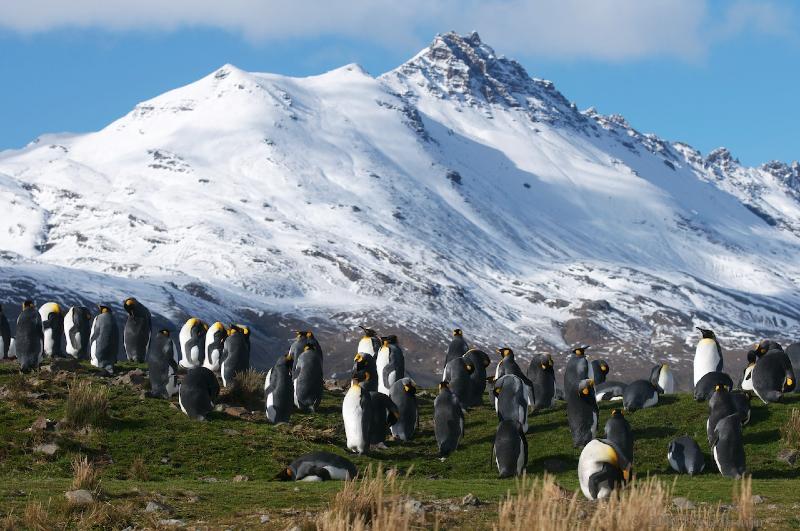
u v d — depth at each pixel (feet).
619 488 59.62
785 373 97.76
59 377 105.40
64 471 75.36
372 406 88.48
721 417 82.28
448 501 59.16
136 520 53.31
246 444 86.02
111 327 116.47
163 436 86.38
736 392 92.27
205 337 131.95
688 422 93.56
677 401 101.40
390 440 93.30
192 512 55.62
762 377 97.14
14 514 53.47
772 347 106.83
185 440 85.87
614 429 75.72
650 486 46.32
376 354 126.11
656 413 96.89
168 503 58.03
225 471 79.36
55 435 82.12
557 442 89.56
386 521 45.24
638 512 42.86
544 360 105.09
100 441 83.46
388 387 114.32
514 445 78.28
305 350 104.94
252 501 59.31
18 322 109.70
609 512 43.45
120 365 121.49
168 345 101.81
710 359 113.19
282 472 73.51
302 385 102.27
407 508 46.19
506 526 43.96
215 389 95.71
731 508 57.72
